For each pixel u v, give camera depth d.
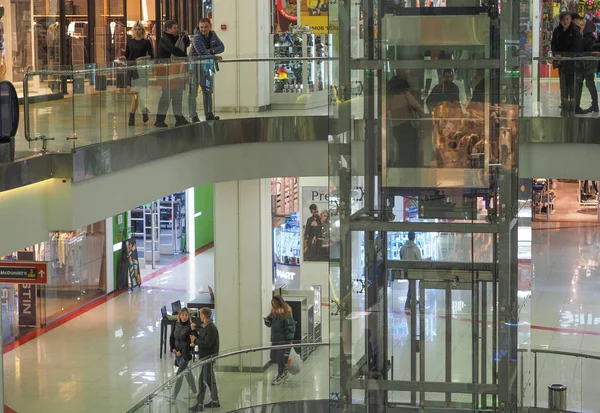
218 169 17.16
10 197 11.26
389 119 6.47
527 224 6.95
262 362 15.29
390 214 6.51
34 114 12.12
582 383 13.94
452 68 6.38
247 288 19.55
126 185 13.95
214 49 17.38
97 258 25.39
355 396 6.66
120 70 14.00
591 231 33.06
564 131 16.52
